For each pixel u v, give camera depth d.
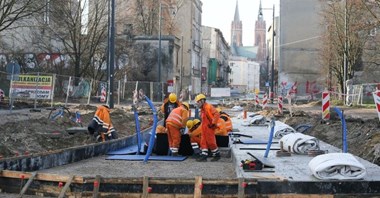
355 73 50.69
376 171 9.02
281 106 28.00
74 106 30.53
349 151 13.55
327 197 8.05
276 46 84.75
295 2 61.88
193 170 10.94
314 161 8.57
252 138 15.64
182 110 12.89
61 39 42.75
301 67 61.50
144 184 8.33
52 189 8.67
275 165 9.93
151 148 12.05
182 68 73.56
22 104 27.95
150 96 46.22
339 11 45.31
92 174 10.19
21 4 33.97
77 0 42.12
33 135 14.91
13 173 8.98
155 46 58.59
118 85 41.78
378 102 13.38
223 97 69.56
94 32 43.34
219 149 13.23
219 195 8.24
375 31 44.12
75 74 43.09
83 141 15.46
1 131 14.66
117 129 19.55
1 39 43.88
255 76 183.25
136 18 62.38
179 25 75.81
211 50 118.31
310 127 18.03
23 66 43.72
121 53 49.69
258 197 8.10
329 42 47.38
